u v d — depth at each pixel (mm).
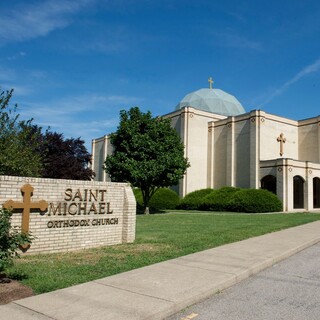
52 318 4781
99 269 7645
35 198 9352
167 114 41531
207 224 17750
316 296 6266
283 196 32375
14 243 6582
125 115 26469
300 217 22656
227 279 6875
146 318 4863
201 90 51625
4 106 14492
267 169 34406
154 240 11883
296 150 41031
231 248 10406
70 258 8820
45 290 6094
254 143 35906
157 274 7199
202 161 40000
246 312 5414
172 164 25734
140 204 33562
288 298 6137
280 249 10297
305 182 34344
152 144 25344
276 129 38375
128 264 8164
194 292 5984
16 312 4996
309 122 40594
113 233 11219
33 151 18703
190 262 8383
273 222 18891
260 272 8102
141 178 25000
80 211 10344
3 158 13422
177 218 21797
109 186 11234
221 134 39500
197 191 35688
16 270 7387
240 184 37062
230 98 50594
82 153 27094
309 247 11555
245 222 18953
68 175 25125
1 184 8758
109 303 5395
